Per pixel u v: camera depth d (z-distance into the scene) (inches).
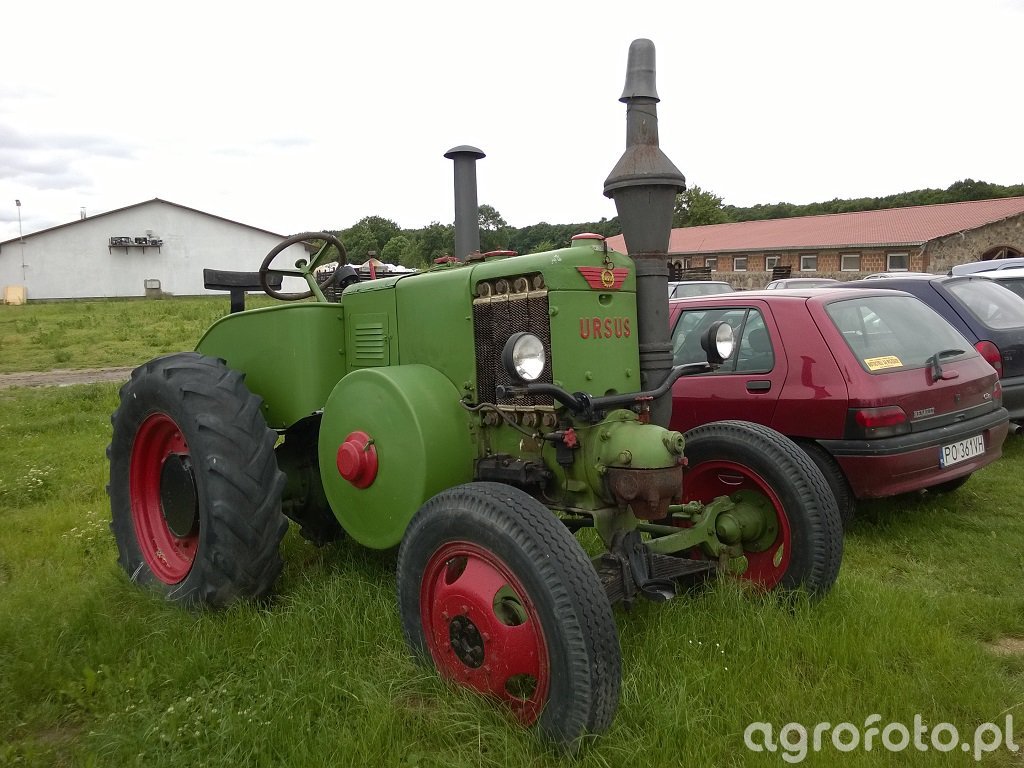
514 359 98.8
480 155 161.2
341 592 134.6
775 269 1132.5
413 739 97.0
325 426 135.3
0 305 1498.5
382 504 125.6
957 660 114.2
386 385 124.9
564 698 91.9
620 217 123.1
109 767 94.3
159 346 703.1
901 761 94.2
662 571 122.0
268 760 93.1
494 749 94.3
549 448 116.5
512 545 96.3
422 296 132.1
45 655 117.2
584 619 91.9
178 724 100.7
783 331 183.8
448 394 126.3
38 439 307.1
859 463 169.5
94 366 594.2
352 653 117.1
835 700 104.6
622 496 108.5
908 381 175.5
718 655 113.1
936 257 1109.7
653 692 103.0
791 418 178.2
